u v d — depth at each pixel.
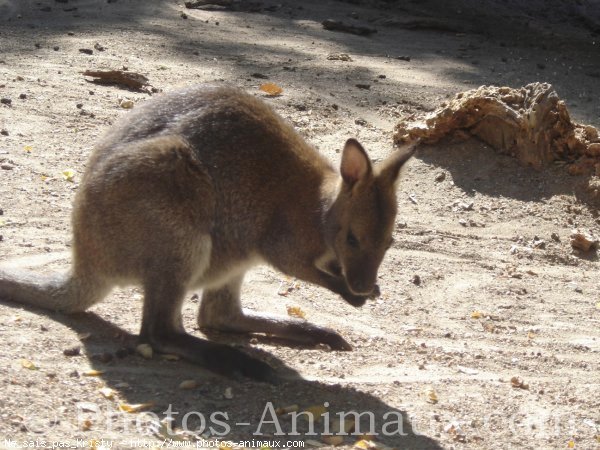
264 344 8.38
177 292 7.53
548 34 22.14
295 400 7.21
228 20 20.81
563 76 18.53
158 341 7.57
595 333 9.38
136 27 18.84
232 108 7.91
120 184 7.34
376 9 23.42
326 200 7.78
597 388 8.05
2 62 15.15
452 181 12.56
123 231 7.41
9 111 12.78
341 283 7.95
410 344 8.58
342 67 17.28
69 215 10.30
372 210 7.62
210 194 7.62
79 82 14.47
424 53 19.55
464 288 10.14
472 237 11.45
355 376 7.80
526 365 8.41
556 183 12.54
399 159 7.70
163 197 7.34
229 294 8.36
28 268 8.90
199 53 17.38
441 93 16.20
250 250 7.98
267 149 7.89
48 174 11.17
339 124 14.06
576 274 10.95
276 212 7.89
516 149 12.87
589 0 24.38
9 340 7.40
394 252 10.78
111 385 7.02
